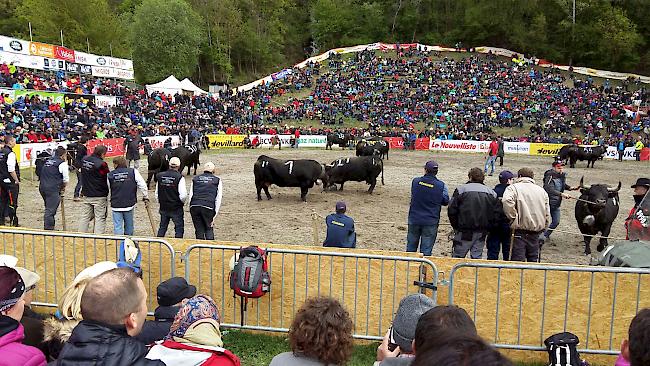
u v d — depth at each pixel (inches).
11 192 433.7
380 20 3533.5
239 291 214.5
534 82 2235.5
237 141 1435.8
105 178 373.1
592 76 2406.5
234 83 3004.4
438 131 1625.2
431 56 2640.3
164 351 112.3
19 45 1332.4
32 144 864.3
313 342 104.4
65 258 255.3
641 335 80.6
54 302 258.8
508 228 315.3
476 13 3213.6
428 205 319.0
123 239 244.8
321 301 111.4
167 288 157.5
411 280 225.6
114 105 1478.8
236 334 237.1
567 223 524.1
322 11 3587.6
